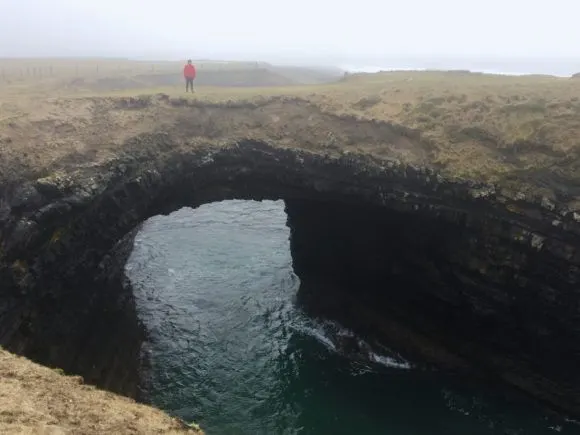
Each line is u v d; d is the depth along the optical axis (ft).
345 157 78.69
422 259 79.20
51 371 40.16
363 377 79.92
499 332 73.67
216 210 148.66
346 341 87.51
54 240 63.67
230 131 86.17
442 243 75.66
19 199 60.90
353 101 90.79
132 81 158.10
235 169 84.02
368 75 133.69
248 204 154.61
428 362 81.15
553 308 66.74
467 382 77.36
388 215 81.56
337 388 77.05
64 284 68.54
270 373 79.71
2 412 29.30
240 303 99.04
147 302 97.25
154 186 77.25
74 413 32.04
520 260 67.41
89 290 77.82
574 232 62.59
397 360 83.46
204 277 108.27
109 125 79.97
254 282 106.93
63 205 63.57
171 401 71.87
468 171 70.69
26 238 59.72
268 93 97.45
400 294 85.05
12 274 57.98
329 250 95.14
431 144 76.38
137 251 118.42
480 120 76.54
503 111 76.64
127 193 73.87
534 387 71.92
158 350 83.51
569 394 69.00
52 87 121.70
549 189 65.67
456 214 71.51
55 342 67.21
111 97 89.30
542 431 67.92
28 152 67.77
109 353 76.74
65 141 72.90
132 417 33.91
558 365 69.51
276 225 137.28
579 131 68.49
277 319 94.84
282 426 68.28
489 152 72.38
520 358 72.90
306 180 81.76
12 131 70.38
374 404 73.56
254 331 90.84
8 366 37.91
